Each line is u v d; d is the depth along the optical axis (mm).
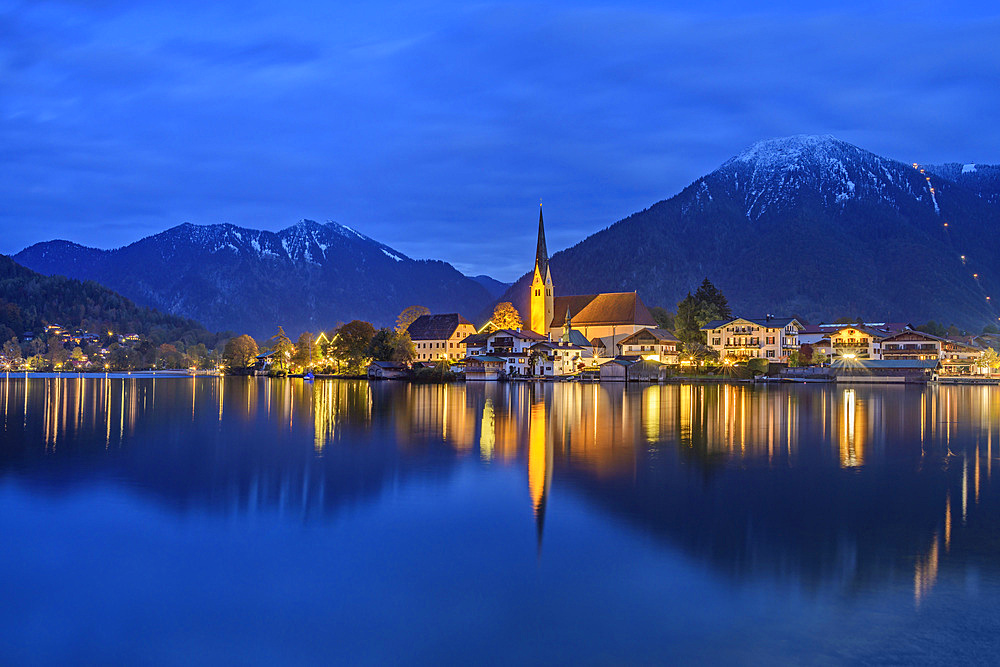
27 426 69062
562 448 52969
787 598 23453
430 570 26000
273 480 41125
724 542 28953
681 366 175500
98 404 98750
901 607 22641
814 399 104750
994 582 24688
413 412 83438
